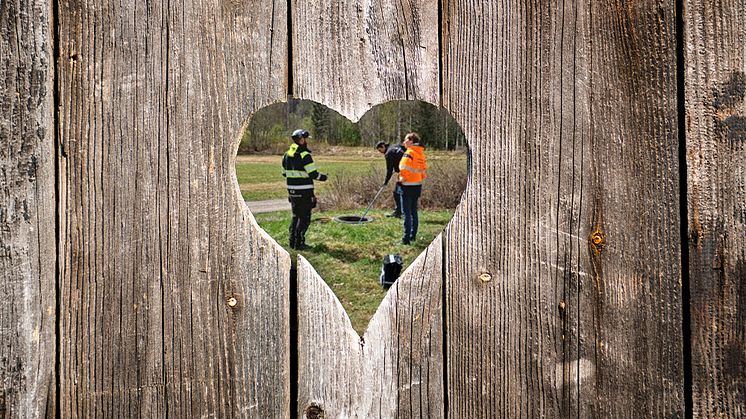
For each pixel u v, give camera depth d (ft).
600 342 3.41
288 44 3.35
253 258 3.35
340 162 48.44
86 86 3.24
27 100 3.18
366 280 21.57
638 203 3.38
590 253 3.41
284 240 28.14
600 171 3.40
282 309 3.37
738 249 3.36
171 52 3.27
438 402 3.44
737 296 3.35
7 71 3.16
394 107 54.08
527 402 3.44
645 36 3.36
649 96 3.37
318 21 3.36
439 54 3.43
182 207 3.30
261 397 3.38
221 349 3.34
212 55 3.29
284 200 39.58
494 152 3.44
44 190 3.22
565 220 3.41
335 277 21.94
